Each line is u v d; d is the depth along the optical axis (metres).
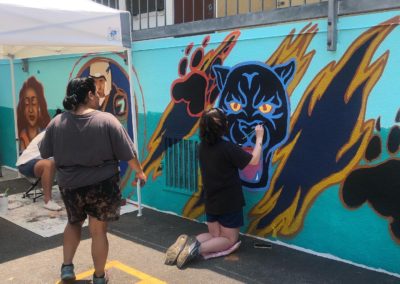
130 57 5.06
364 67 3.56
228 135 4.54
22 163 5.59
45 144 3.42
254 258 3.96
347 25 3.62
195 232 4.65
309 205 4.00
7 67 7.68
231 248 4.06
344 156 3.73
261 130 4.07
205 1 5.79
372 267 3.66
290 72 4.01
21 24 4.05
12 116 7.80
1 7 3.92
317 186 3.92
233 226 4.00
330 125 3.79
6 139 8.05
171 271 3.73
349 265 3.77
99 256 3.38
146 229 4.76
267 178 4.28
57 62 6.64
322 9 3.79
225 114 4.14
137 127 5.54
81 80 3.35
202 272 3.71
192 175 4.95
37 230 4.76
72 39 4.39
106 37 4.68
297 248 4.13
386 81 3.46
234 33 4.38
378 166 3.55
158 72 5.18
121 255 4.08
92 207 3.32
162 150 5.25
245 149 4.41
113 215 3.35
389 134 3.47
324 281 3.50
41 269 3.82
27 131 7.51
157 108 5.25
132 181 5.70
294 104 4.01
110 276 3.65
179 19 6.11
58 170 3.38
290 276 3.60
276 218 4.25
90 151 3.22
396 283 3.44
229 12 5.64
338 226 3.82
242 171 4.46
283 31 4.02
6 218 5.17
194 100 4.83
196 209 4.96
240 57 4.37
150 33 5.28
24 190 6.45
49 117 6.95
